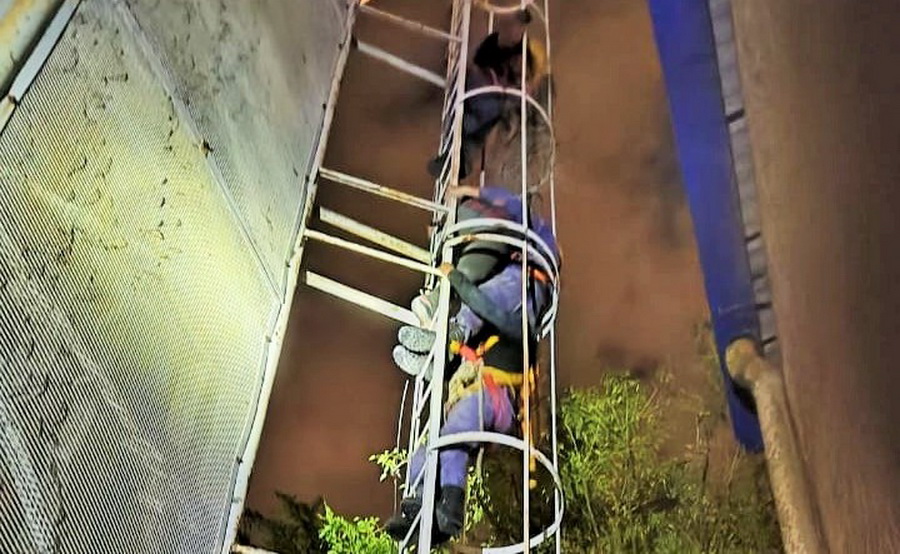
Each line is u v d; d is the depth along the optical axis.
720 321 7.34
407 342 5.17
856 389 4.68
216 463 4.15
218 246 4.29
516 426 5.02
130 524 3.29
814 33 5.02
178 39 4.29
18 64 2.95
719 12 6.77
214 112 4.55
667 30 6.93
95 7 3.49
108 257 3.31
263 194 5.02
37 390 2.79
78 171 3.19
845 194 4.67
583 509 7.71
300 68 6.19
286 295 5.14
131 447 3.34
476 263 5.08
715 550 7.53
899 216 3.93
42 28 3.11
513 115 6.29
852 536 4.90
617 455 7.95
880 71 4.08
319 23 6.84
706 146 7.12
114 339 3.29
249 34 5.34
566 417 8.12
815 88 5.08
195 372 3.96
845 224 4.70
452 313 5.29
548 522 7.63
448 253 5.22
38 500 2.73
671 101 7.15
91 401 3.09
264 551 4.39
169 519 3.63
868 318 4.42
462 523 4.49
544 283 5.29
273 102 5.51
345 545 8.09
